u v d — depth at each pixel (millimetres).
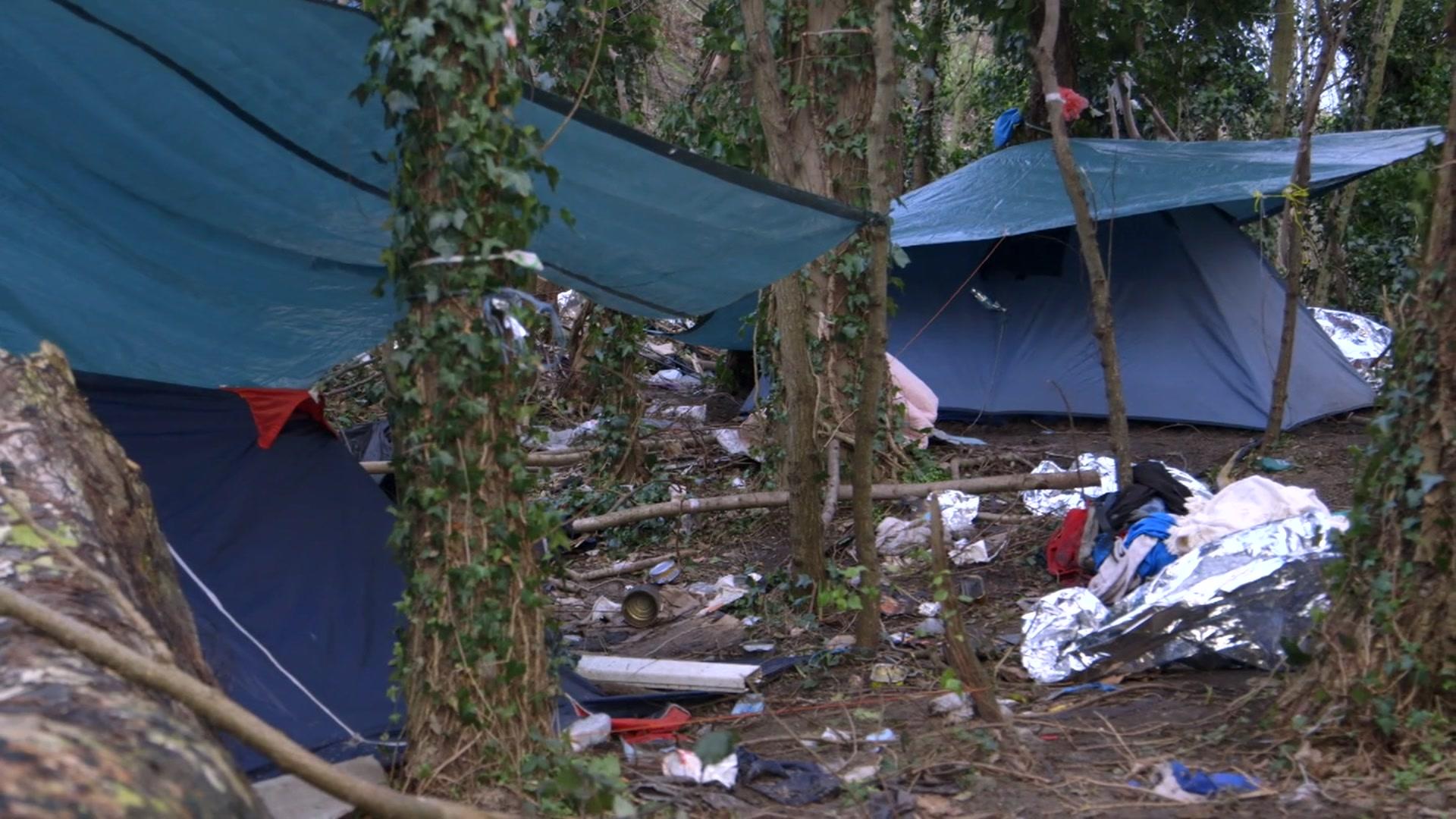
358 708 4742
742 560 8062
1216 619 5176
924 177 17594
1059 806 3912
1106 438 10359
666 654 6352
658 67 11383
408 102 3660
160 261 5238
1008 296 11320
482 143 3641
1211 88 14891
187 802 1945
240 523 5078
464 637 3781
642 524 8820
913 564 7328
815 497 6586
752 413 10242
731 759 4336
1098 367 10797
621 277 5664
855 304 8297
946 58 18266
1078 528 6797
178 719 2256
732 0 7461
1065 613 5613
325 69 4098
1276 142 11031
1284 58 14086
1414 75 15688
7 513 2848
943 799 4070
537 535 3934
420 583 3803
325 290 5602
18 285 5195
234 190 4836
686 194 4711
